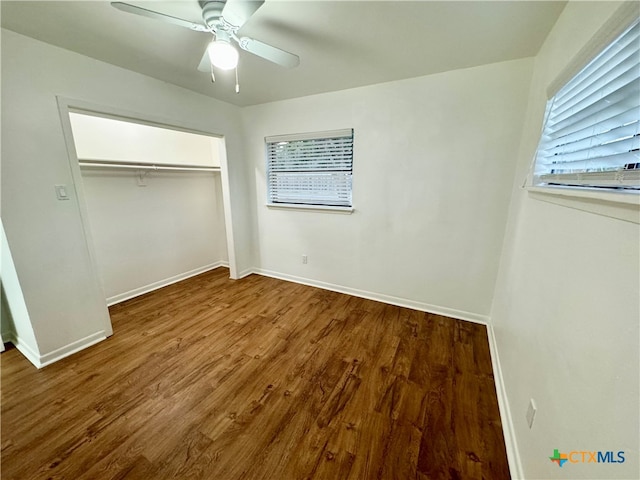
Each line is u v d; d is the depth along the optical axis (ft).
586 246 2.85
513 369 4.81
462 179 7.58
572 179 3.87
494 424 4.73
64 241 6.34
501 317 6.47
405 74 7.36
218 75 7.46
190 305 9.29
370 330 7.73
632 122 2.55
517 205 6.35
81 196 6.55
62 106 6.00
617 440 1.96
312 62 6.61
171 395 5.36
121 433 4.54
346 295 10.12
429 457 4.16
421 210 8.32
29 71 5.49
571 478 2.50
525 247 5.25
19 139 5.48
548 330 3.52
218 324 8.06
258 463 4.08
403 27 5.09
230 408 5.06
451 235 8.06
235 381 5.75
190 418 4.84
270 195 11.30
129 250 9.74
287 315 8.61
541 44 5.62
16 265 5.67
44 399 5.24
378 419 4.82
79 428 4.62
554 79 4.40
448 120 7.39
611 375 2.12
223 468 4.01
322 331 7.68
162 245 10.87
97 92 6.55
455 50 5.98
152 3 4.42
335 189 9.78
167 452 4.23
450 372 6.01
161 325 7.99
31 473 3.92
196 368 6.15
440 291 8.57
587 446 2.32
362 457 4.17
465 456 4.18
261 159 10.96
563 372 2.95
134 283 10.00
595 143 3.26
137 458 4.14
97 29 5.19
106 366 6.19
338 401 5.22
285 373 5.99
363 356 6.57
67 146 6.19
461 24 4.97
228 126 10.36
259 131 10.67
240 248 11.76
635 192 2.48
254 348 6.89
